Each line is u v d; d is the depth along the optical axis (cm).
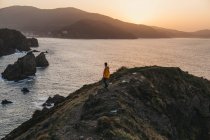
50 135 2844
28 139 3347
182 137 3900
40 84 12650
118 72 4931
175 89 4372
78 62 19812
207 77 14800
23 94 10825
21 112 8581
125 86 3884
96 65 18550
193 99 4394
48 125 3466
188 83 4706
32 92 11156
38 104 9475
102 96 3512
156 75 4512
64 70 16375
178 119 4059
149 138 2970
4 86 12181
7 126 7412
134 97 3716
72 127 2902
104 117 2850
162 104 3853
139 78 4228
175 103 4131
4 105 9288
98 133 2658
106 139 2558
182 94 4331
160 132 3441
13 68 13712
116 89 3772
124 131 2719
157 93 4019
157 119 3588
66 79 13800
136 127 2981
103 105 3253
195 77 5034
